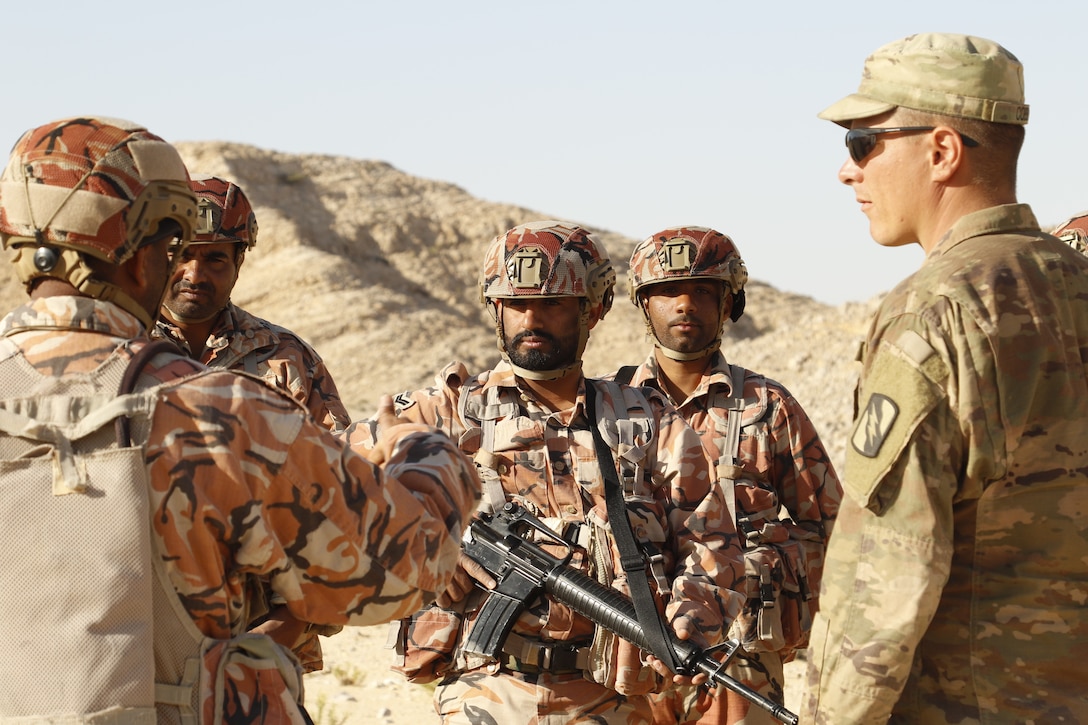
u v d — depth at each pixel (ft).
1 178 7.30
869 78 9.39
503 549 12.39
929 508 8.24
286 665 7.44
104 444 6.85
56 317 7.18
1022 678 8.45
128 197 7.22
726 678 11.25
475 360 144.66
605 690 12.23
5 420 6.81
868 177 9.40
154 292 7.64
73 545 6.68
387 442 8.41
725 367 17.52
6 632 6.63
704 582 12.03
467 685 12.35
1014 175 9.21
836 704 8.42
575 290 12.77
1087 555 8.48
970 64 8.95
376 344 147.23
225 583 7.21
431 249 195.62
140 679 6.68
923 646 8.81
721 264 17.34
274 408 7.22
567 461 12.76
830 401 69.31
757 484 16.72
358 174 215.51
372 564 7.39
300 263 169.99
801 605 16.11
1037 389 8.41
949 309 8.44
